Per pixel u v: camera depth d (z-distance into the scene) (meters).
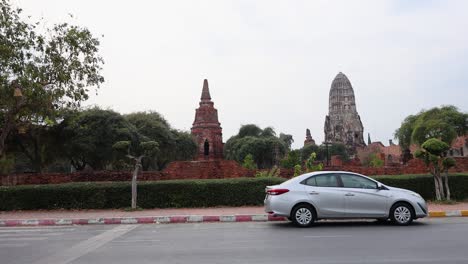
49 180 24.62
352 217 13.80
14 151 35.97
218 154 60.69
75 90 23.47
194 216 16.84
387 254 9.07
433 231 12.42
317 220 15.45
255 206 21.09
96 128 40.22
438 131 41.56
